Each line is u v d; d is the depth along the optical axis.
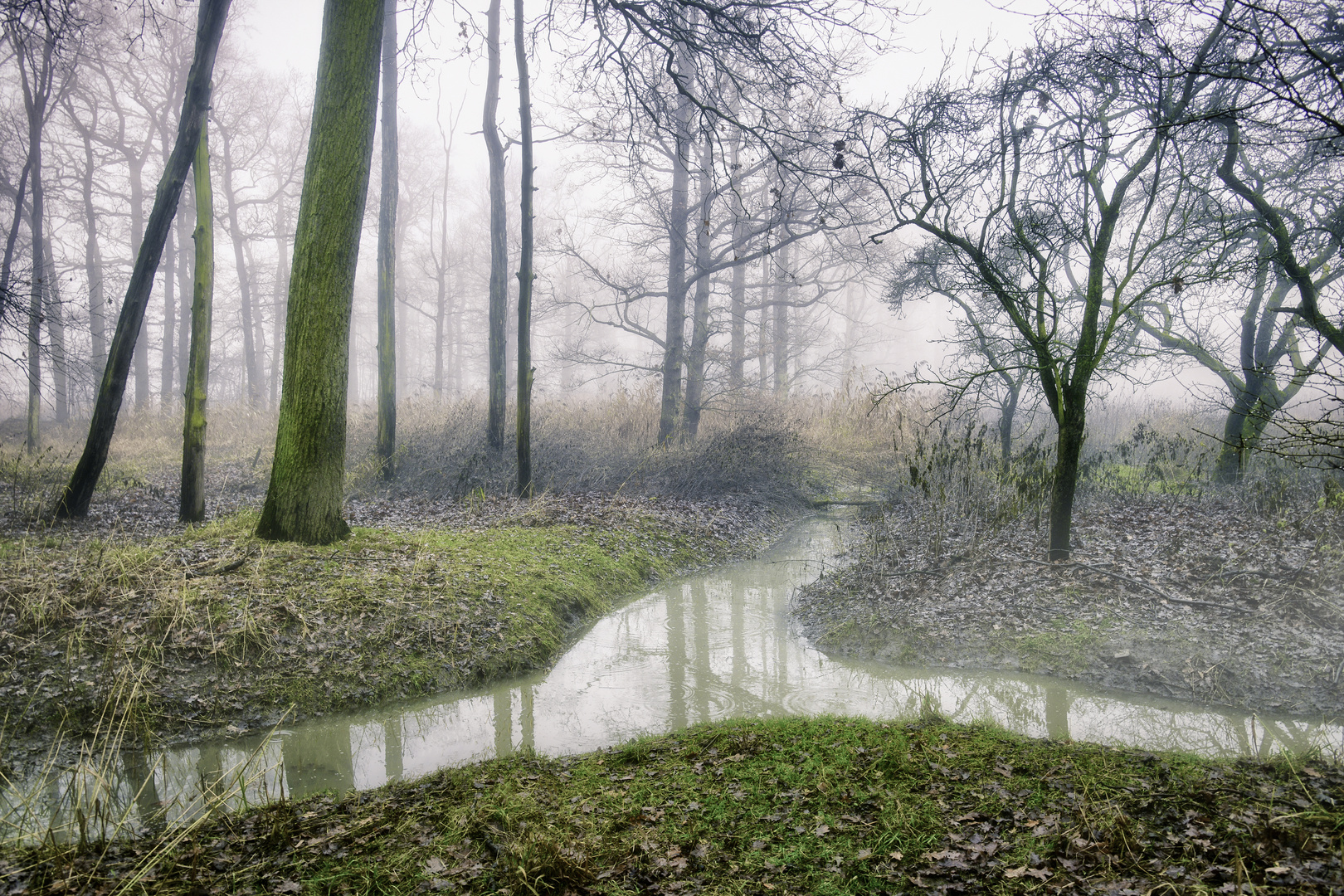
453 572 8.11
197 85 9.63
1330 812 3.45
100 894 3.21
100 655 5.94
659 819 3.83
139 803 4.58
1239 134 8.79
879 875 3.18
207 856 3.60
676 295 17.45
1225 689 6.02
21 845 3.91
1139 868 3.09
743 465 15.16
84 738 5.27
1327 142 7.40
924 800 3.89
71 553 7.72
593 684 6.72
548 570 8.91
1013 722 5.71
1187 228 8.93
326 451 8.27
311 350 8.07
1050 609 7.56
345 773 5.08
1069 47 8.02
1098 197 7.79
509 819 3.84
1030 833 3.45
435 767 5.15
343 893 3.24
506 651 7.05
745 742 4.89
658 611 8.98
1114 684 6.37
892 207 8.17
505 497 12.70
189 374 9.95
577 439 16.12
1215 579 7.58
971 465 11.07
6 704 5.38
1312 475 9.90
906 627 7.66
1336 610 6.61
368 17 7.75
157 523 10.06
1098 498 10.95
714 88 10.43
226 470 14.75
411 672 6.50
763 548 12.25
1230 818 3.45
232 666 6.11
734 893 3.12
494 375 14.95
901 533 10.83
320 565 7.65
